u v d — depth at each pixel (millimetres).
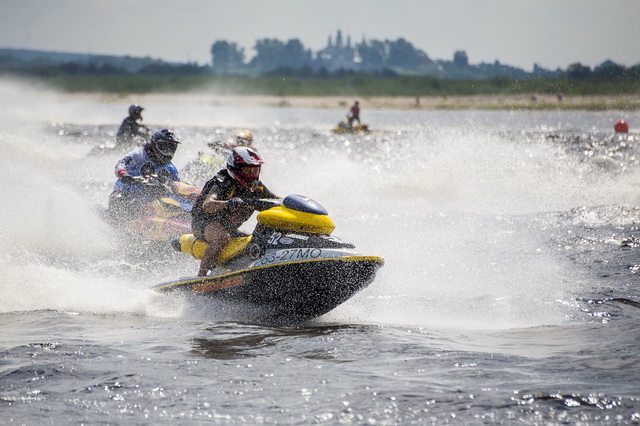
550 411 17062
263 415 17281
